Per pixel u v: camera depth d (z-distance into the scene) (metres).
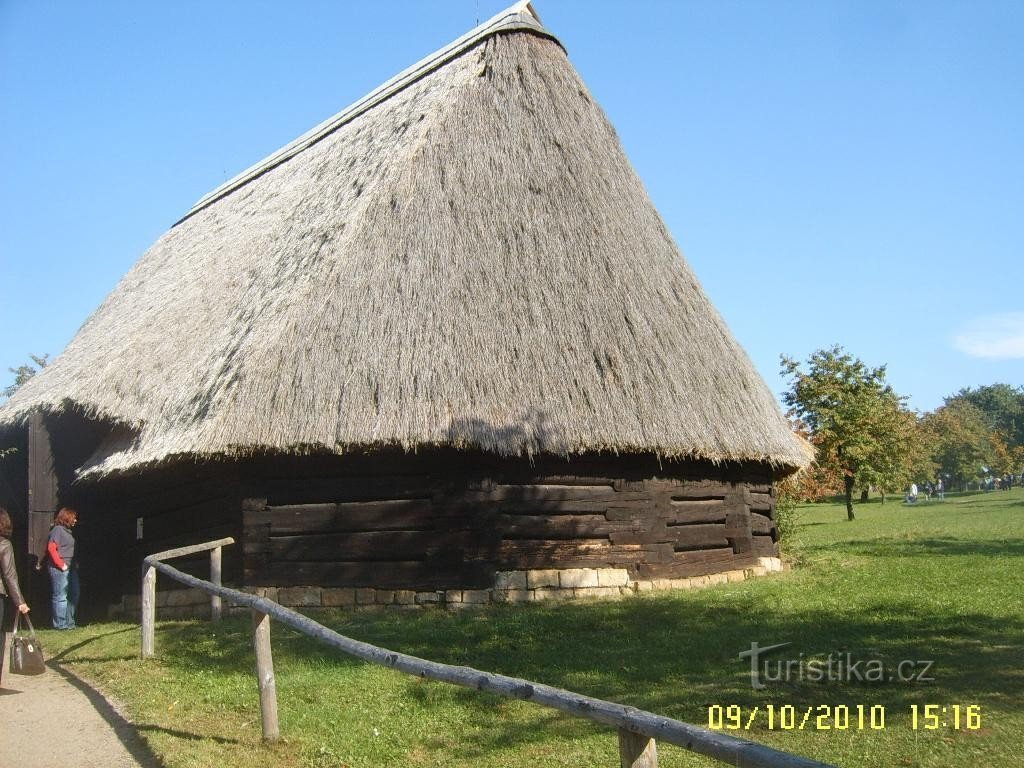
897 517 34.00
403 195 14.40
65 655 11.01
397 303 12.99
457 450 12.04
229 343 13.65
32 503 15.77
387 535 12.28
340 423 11.80
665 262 15.84
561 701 4.26
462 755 6.45
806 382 36.03
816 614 10.55
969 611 10.37
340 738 6.84
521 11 18.05
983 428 86.25
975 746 6.18
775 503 16.33
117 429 15.33
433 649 9.41
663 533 13.33
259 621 7.05
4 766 6.55
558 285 13.72
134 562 15.59
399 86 19.67
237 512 12.71
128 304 20.72
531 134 15.80
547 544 12.50
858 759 6.04
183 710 7.79
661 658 8.74
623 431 12.42
